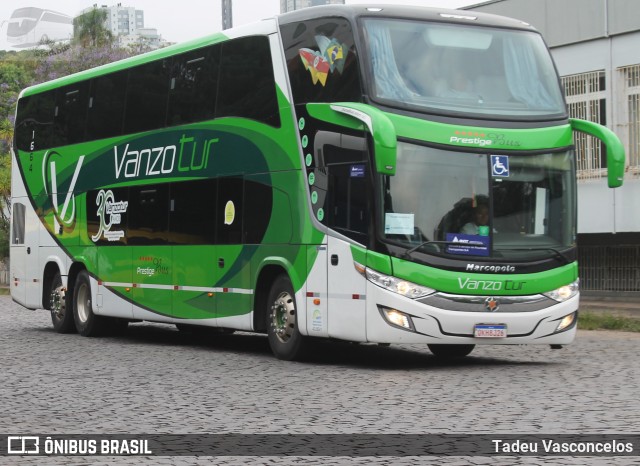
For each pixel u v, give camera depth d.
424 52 14.96
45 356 17.33
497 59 15.37
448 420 10.22
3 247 56.38
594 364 15.28
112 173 20.67
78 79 22.09
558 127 15.39
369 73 14.55
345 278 14.69
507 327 14.67
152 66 19.61
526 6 29.95
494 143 14.87
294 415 10.68
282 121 15.95
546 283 14.93
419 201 14.45
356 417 10.49
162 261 18.97
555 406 11.02
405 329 14.27
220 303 17.38
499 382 13.17
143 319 19.69
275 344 16.23
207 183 17.73
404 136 14.45
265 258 16.23
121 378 14.08
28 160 23.77
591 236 29.64
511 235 14.80
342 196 14.77
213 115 17.67
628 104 27.30
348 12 15.00
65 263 22.30
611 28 27.56
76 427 10.09
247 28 17.05
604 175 27.75
